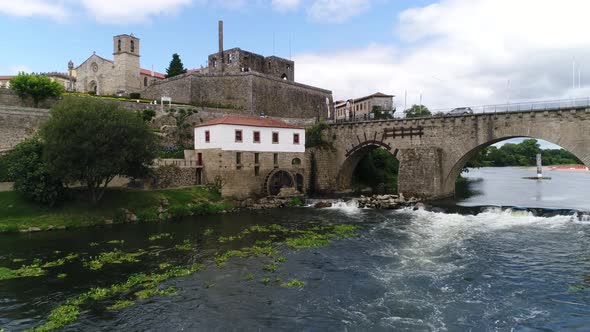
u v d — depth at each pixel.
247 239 33.94
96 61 102.38
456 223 39.56
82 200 42.03
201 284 23.17
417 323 18.02
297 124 77.44
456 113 54.75
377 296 21.20
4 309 19.70
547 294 21.20
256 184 55.88
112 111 39.88
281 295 21.48
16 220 37.19
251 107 80.62
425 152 54.12
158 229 37.97
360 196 60.69
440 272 24.92
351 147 66.12
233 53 94.75
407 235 34.81
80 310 19.56
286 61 106.88
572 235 33.22
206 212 47.09
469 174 129.12
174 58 113.62
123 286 22.61
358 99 123.56
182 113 66.25
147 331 17.50
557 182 92.19
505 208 43.47
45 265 26.50
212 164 53.09
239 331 17.47
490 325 17.77
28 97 59.97
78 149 37.06
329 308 19.77
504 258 27.58
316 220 42.66
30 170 38.72
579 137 42.66
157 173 49.47
